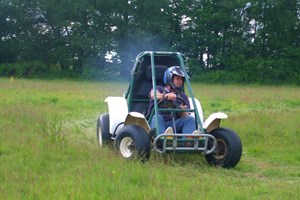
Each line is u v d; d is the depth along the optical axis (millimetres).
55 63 48625
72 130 12086
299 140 10719
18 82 33562
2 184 6457
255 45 47719
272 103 20438
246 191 6621
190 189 6430
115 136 9000
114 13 48438
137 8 48062
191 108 8805
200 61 49469
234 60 46469
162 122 8320
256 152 9719
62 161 7816
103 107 17156
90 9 46906
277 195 6520
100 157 7953
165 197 5961
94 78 45531
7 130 10203
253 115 13945
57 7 47094
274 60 45969
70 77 46625
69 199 5777
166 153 8102
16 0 47406
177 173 7359
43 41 49406
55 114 14062
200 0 49594
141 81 9383
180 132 8469
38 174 7070
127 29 47344
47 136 9570
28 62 47594
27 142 8984
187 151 8094
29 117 12250
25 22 49375
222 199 6129
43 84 31734
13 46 49219
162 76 9352
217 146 8367
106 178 6699
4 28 49656
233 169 8297
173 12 49688
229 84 42625
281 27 46969
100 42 47062
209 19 47344
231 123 12312
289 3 47031
